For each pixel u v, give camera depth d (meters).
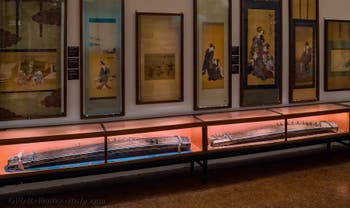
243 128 3.73
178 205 2.94
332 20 4.34
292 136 3.78
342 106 4.16
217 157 3.40
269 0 3.95
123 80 3.38
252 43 3.90
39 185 3.26
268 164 4.00
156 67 3.51
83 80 3.25
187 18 3.62
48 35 3.09
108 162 3.01
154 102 3.54
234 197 3.08
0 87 2.99
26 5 3.00
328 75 4.39
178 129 3.41
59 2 3.10
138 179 3.54
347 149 4.61
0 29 2.94
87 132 2.93
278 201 2.99
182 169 3.79
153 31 3.46
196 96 3.70
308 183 3.40
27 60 3.05
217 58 3.75
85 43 3.22
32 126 3.13
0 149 2.93
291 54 4.12
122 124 3.26
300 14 4.14
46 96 3.14
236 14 3.83
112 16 3.29
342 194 3.12
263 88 4.01
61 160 2.92
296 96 4.20
